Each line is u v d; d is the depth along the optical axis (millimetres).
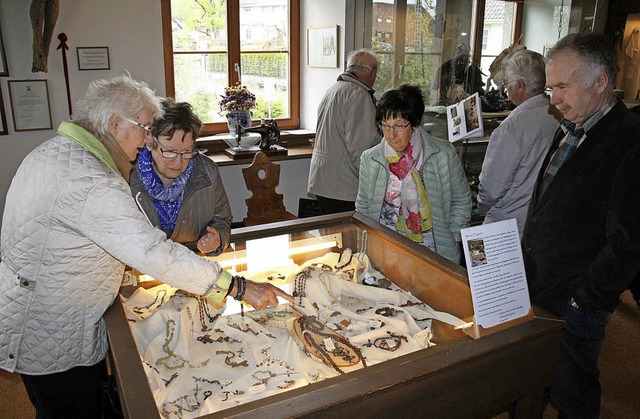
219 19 4160
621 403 2299
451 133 2322
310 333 1409
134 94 1344
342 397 1014
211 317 1521
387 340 1378
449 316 1474
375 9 3697
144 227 1258
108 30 3654
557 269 1614
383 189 2100
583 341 1624
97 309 1376
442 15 3512
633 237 1407
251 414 964
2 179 3531
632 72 3377
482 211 2301
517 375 1268
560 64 1495
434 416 1158
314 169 3219
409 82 3756
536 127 2057
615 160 1474
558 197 1598
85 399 1466
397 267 1749
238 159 3965
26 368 1371
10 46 3363
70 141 1291
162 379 1242
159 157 1618
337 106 3029
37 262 1286
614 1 3207
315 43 4340
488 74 3395
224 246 1828
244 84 4414
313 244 1961
